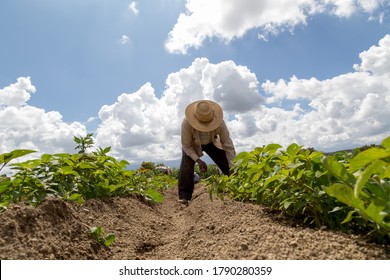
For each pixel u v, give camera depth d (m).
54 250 2.51
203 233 3.52
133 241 3.59
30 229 2.60
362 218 2.54
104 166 5.27
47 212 2.91
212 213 4.39
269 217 3.35
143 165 15.65
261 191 3.68
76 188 4.34
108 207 4.50
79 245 2.82
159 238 4.00
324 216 2.82
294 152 2.97
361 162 1.65
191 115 6.91
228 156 7.04
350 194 1.85
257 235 2.66
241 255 2.42
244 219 3.42
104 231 3.45
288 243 2.37
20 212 2.67
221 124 6.98
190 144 7.14
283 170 2.88
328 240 2.35
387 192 2.03
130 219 4.51
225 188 4.63
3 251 2.24
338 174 2.16
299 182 2.92
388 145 1.56
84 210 3.80
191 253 2.89
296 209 2.86
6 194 3.56
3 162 3.18
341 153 3.38
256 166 3.47
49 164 4.32
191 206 6.17
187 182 7.18
